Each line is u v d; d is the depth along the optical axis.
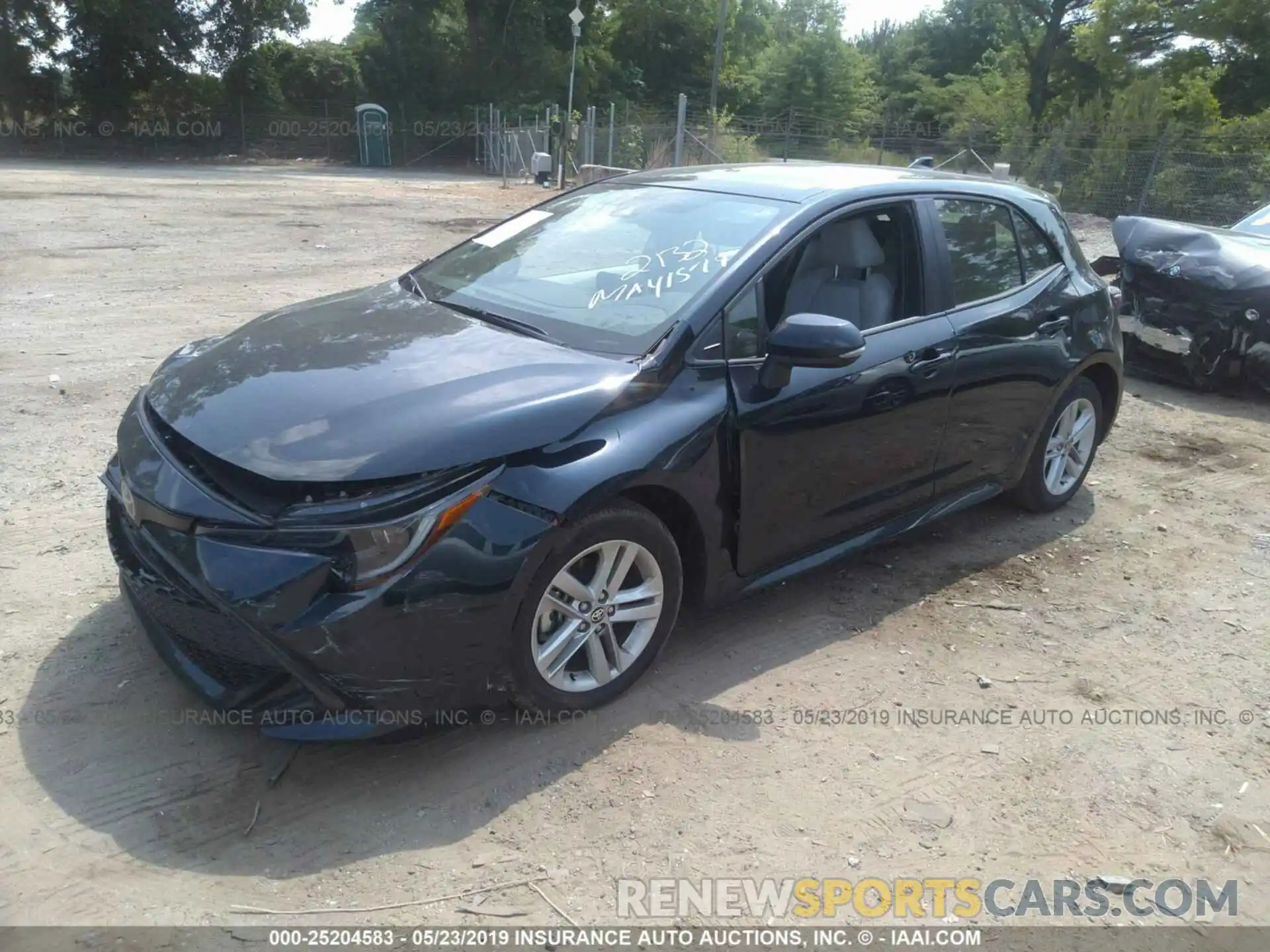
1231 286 7.26
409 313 3.81
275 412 2.99
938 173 4.68
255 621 2.69
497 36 44.34
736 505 3.52
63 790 2.85
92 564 4.08
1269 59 34.62
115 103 39.25
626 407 3.20
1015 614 4.23
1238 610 4.39
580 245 4.10
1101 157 23.64
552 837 2.80
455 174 35.03
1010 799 3.09
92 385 6.33
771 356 3.40
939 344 4.14
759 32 52.22
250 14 40.75
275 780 2.94
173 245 12.27
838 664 3.76
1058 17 41.94
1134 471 6.06
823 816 2.96
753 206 3.97
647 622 3.38
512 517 2.88
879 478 4.06
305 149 41.59
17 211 15.34
